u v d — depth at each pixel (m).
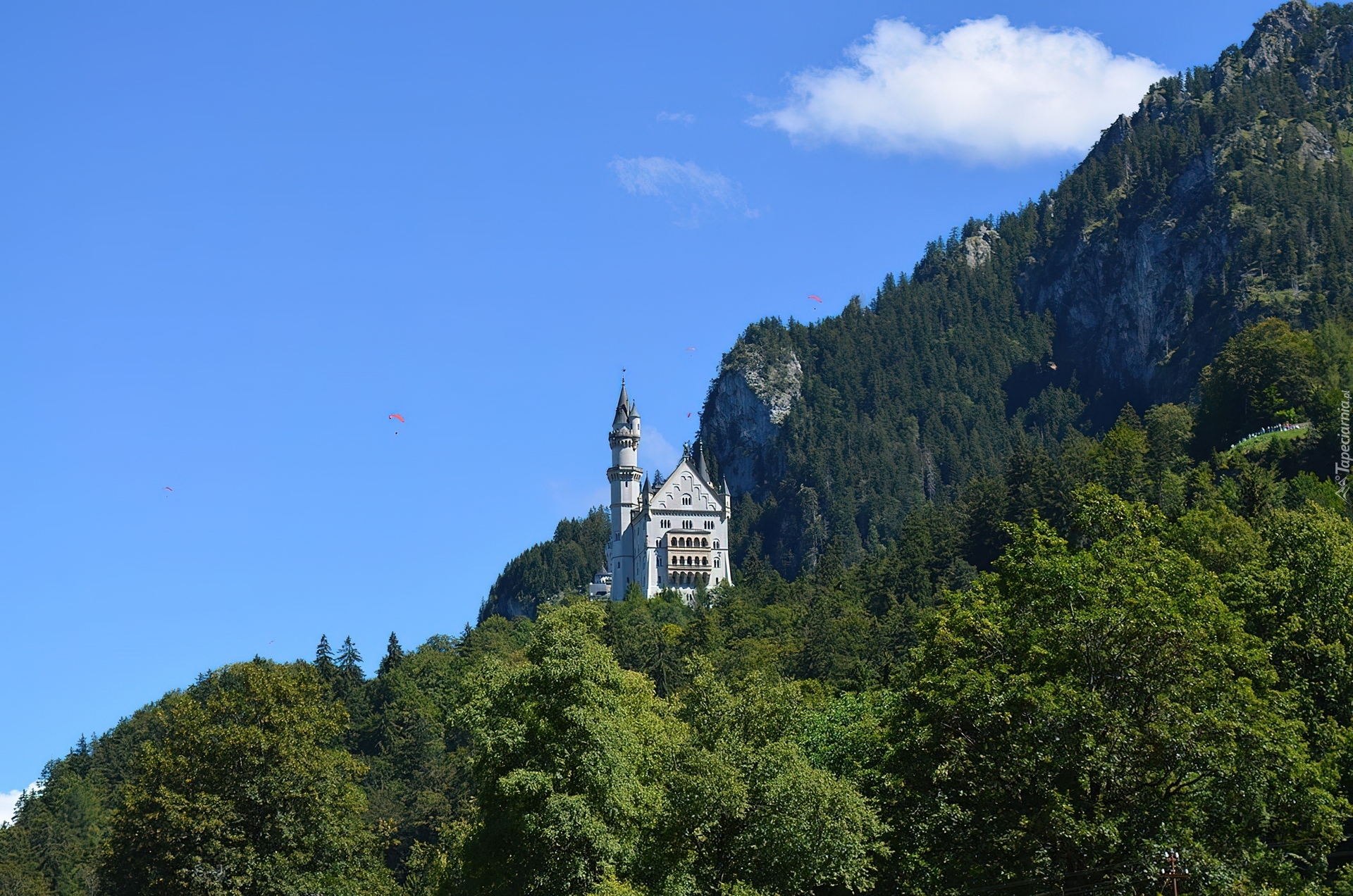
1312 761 54.41
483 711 60.69
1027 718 50.56
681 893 51.94
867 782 59.38
